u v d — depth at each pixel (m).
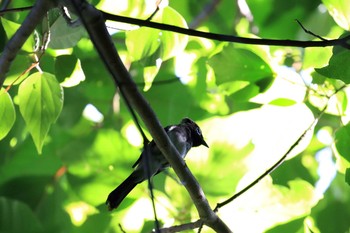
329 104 9.20
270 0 12.56
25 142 13.01
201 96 13.40
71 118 13.16
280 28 12.06
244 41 6.56
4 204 11.12
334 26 11.82
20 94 7.84
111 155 12.33
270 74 9.51
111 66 6.05
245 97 9.62
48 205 12.51
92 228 11.98
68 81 8.27
